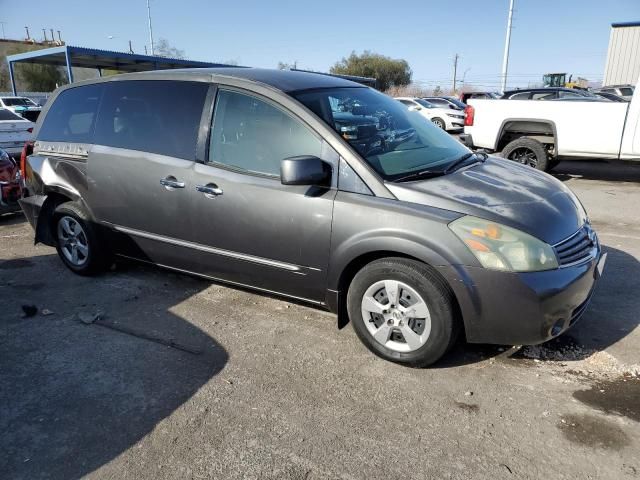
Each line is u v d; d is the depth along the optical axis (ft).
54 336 12.34
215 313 13.35
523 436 8.66
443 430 8.85
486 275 9.59
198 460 8.27
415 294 10.20
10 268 16.85
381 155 11.18
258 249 11.87
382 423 9.05
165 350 11.62
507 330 9.81
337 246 10.75
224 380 10.42
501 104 30.40
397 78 205.05
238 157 12.06
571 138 28.68
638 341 11.57
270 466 8.11
